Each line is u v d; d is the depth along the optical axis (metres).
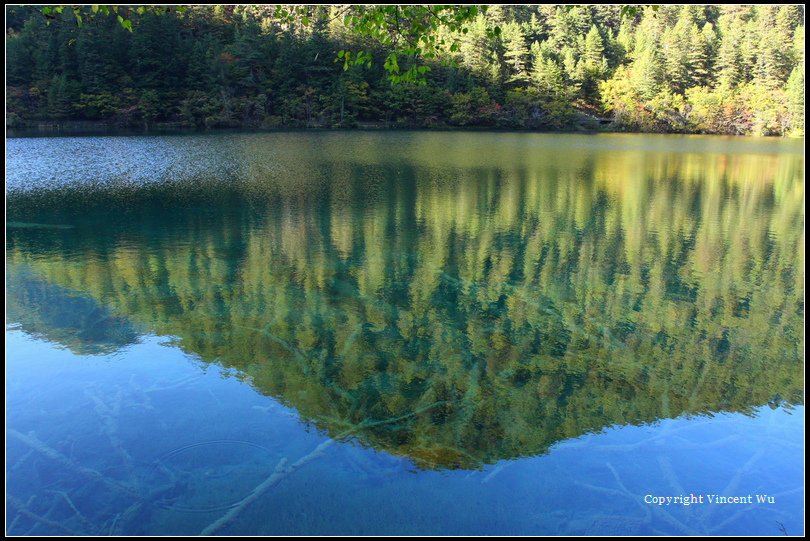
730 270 8.39
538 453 3.97
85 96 32.72
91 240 9.38
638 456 3.97
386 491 3.53
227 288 7.24
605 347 5.77
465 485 3.61
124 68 34.94
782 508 3.48
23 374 4.92
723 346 5.84
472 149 27.08
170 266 8.07
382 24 7.00
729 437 4.23
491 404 4.61
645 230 10.80
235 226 10.55
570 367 5.31
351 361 5.32
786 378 5.18
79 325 5.98
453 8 6.98
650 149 28.56
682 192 15.27
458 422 4.33
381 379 4.98
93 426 4.16
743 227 11.18
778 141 34.84
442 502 3.45
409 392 4.76
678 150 28.20
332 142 28.34
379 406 4.52
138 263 8.17
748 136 39.72
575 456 3.95
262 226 10.59
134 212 11.60
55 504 3.37
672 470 3.83
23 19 35.16
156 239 9.52
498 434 4.19
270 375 5.00
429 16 7.34
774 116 38.94
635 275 8.10
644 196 14.55
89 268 7.89
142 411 4.36
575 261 8.73
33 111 32.16
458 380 5.01
